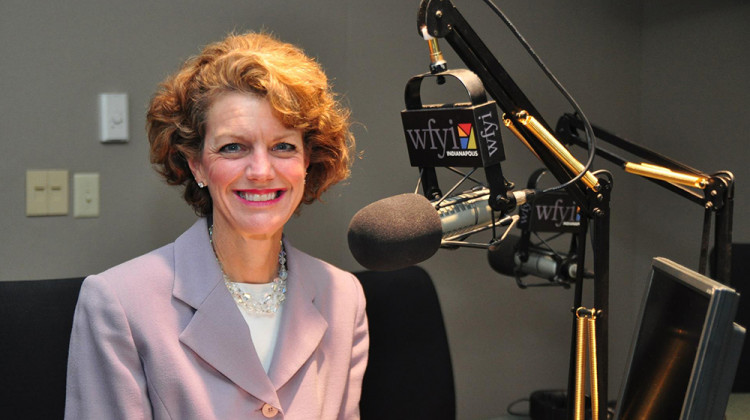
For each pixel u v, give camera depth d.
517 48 2.26
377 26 2.12
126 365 1.22
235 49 1.26
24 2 1.76
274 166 1.21
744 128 2.03
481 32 2.22
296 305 1.35
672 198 2.29
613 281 2.43
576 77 2.33
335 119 1.35
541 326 2.39
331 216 2.12
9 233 1.78
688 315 1.04
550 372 2.41
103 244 1.87
